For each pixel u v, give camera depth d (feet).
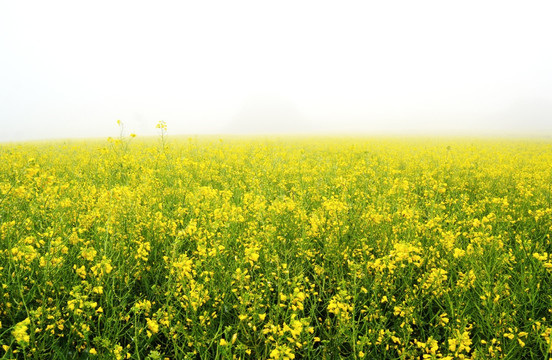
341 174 27.40
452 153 50.03
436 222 14.10
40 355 8.12
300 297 8.18
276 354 6.70
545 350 8.90
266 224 14.79
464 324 8.59
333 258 13.16
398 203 17.47
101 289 8.90
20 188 13.04
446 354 8.94
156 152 31.76
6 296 9.77
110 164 26.08
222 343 7.59
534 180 26.32
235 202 21.09
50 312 9.52
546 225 15.98
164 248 14.06
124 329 10.24
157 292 10.50
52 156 39.09
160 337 10.07
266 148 43.91
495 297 9.71
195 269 11.16
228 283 10.99
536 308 10.80
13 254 10.07
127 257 12.60
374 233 14.75
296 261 13.51
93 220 14.16
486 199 20.58
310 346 8.95
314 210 17.04
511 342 8.81
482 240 12.35
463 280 10.56
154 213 16.29
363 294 11.71
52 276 10.36
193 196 17.13
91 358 8.32
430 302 10.52
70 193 18.63
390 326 10.84
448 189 27.22
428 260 12.27
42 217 13.88
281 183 23.93
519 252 13.46
